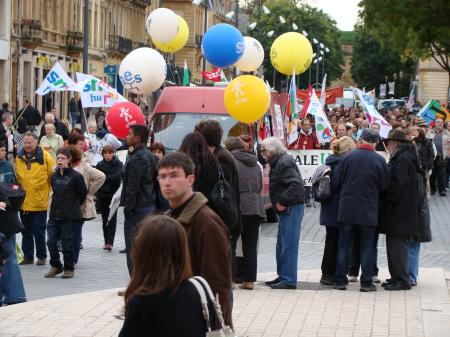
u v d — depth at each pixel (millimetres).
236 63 17750
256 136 21078
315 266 16516
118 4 80375
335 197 13586
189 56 97500
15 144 23734
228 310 6848
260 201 13023
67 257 14570
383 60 120125
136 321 5223
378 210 13375
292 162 13391
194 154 9289
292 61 20812
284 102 25734
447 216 25516
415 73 100188
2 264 10930
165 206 12656
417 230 13375
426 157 24797
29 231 15742
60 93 64250
